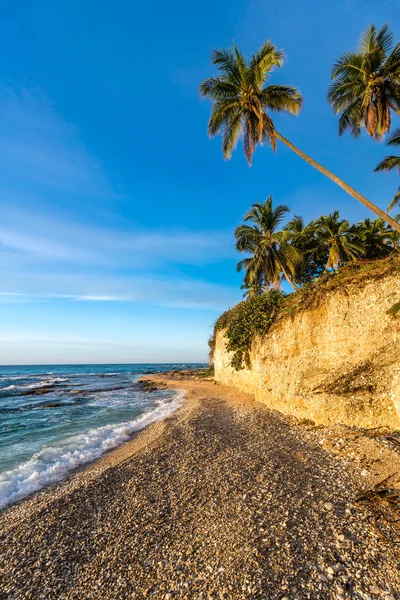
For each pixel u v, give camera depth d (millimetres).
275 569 4559
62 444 13297
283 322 15875
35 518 6723
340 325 12367
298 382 13414
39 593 4621
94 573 4953
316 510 6035
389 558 4570
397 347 10305
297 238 29250
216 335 34312
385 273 11586
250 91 15547
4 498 8250
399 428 9172
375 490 6461
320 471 7844
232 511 6309
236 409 17312
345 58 15828
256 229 28656
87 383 50625
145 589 4496
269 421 13414
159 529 5996
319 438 10203
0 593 4688
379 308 11203
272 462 8695
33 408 24453
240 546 5152
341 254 28047
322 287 13734
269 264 28297
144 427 15766
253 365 20656
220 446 10594
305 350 13969
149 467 9180
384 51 14891
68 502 7309
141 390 37062
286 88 15445
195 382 40719
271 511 6137
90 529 6195
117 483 8219
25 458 11844
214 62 15898
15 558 5473
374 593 3998
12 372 104875
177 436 12250
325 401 11492
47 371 113625
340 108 17109
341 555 4738
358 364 11289
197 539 5543
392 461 7473
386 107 15297
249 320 19516
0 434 15922
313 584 4230
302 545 5035
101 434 14688
